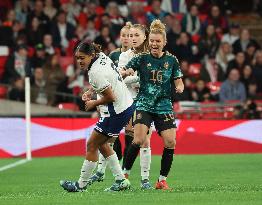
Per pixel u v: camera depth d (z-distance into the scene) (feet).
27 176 135.44
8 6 239.30
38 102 212.64
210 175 132.98
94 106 94.79
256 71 227.40
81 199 88.28
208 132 192.34
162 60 102.63
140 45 111.75
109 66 94.22
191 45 231.91
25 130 186.19
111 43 217.56
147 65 102.83
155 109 103.19
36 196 94.12
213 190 100.42
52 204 83.76
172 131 103.35
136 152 107.76
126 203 83.71
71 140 187.73
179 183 117.19
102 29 225.15
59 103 215.31
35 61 219.41
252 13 279.28
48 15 233.35
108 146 98.78
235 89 214.69
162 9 253.24
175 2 253.85
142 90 103.96
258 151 193.98
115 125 95.76
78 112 201.67
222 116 202.39
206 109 203.92
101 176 116.78
